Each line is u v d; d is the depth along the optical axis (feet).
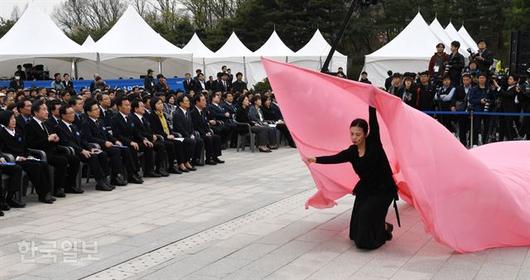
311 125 19.26
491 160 21.93
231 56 88.12
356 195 18.30
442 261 16.44
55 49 62.75
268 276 15.35
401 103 16.56
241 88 65.87
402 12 131.64
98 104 31.07
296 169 34.50
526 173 20.08
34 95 43.42
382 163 17.84
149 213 23.07
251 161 38.17
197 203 24.91
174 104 39.73
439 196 16.84
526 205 18.38
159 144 32.19
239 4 145.69
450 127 42.52
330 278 15.10
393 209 22.98
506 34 120.37
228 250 17.84
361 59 138.92
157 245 18.43
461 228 17.12
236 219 21.95
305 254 17.34
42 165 25.16
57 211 23.53
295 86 18.92
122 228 20.66
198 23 158.71
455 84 42.98
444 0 130.31
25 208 24.16
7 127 25.52
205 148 36.52
